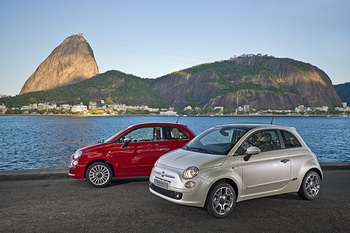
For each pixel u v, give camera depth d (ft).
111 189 22.70
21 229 14.56
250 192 17.69
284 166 18.93
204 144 19.52
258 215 17.07
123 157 24.08
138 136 24.99
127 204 18.80
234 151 17.65
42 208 17.88
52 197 20.33
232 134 19.33
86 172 23.39
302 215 17.12
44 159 84.43
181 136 25.98
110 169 23.71
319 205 19.07
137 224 15.37
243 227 15.15
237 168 17.20
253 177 17.67
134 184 24.41
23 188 22.79
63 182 24.98
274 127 19.95
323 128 302.86
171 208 18.07
